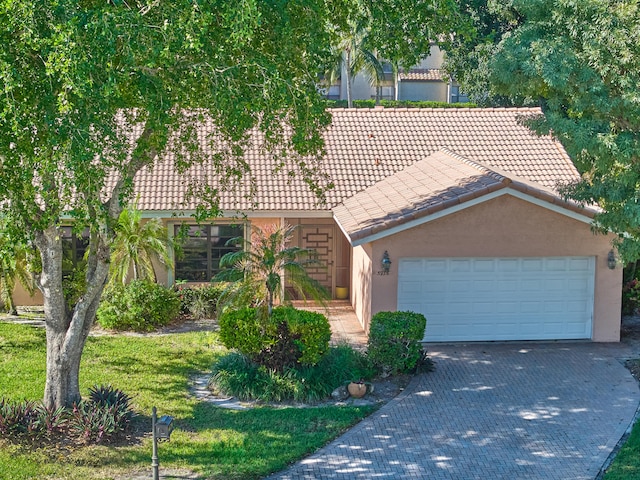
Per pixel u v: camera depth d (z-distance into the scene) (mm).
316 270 25125
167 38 11023
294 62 14109
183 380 17359
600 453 13703
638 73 15227
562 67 14930
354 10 15586
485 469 13102
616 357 19016
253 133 24953
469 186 19500
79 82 10133
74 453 13266
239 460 13242
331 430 14617
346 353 17672
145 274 22188
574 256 20047
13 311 23109
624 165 16062
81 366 18109
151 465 12977
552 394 16547
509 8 36375
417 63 15938
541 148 25016
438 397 16375
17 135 10547
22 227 11789
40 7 10273
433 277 19812
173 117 13406
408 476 12820
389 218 19125
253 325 16531
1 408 14094
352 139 25234
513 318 20203
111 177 22469
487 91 38656
